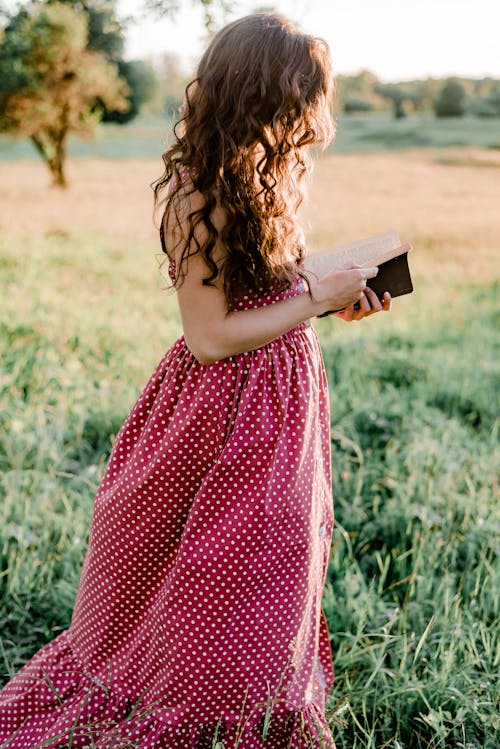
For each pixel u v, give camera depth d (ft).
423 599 9.16
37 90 58.29
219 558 5.95
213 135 5.40
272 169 5.57
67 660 7.02
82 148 89.97
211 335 5.64
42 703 6.81
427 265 38.32
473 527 10.56
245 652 6.19
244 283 5.68
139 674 6.60
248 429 5.90
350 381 16.43
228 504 5.97
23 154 84.43
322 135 5.77
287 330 5.78
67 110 60.85
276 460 5.92
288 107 5.41
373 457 12.86
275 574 6.14
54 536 9.98
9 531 9.62
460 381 17.87
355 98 142.31
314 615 6.71
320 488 6.40
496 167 84.69
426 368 18.43
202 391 5.93
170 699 6.31
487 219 53.06
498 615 8.93
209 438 5.96
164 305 23.81
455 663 8.14
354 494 11.66
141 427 6.42
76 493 10.84
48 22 56.59
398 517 10.79
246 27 5.48
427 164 86.53
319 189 68.23
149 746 6.24
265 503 5.89
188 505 6.16
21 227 37.58
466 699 7.58
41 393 14.32
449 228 49.29
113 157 84.23
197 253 5.44
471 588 9.62
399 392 16.58
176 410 6.06
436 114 132.36
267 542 5.98
